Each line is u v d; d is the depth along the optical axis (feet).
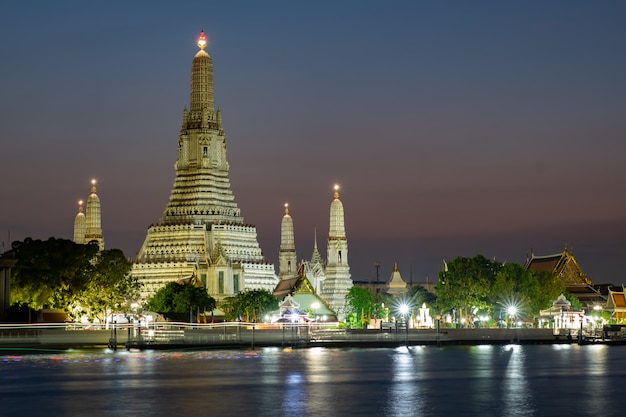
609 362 561.02
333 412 378.94
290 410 382.42
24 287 655.35
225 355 606.14
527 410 384.68
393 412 379.35
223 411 380.17
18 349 604.08
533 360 575.38
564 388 443.32
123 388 437.17
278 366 530.68
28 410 382.63
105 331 647.15
